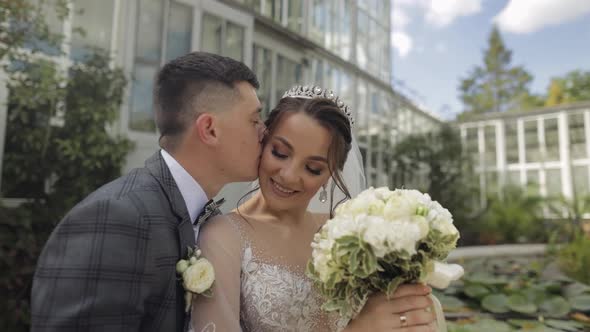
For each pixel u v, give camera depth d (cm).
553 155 1087
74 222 90
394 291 106
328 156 126
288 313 124
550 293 354
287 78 580
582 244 474
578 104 1052
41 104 319
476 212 905
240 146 115
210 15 440
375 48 861
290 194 131
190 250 105
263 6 539
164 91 115
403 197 105
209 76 112
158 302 97
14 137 315
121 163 356
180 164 114
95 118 331
